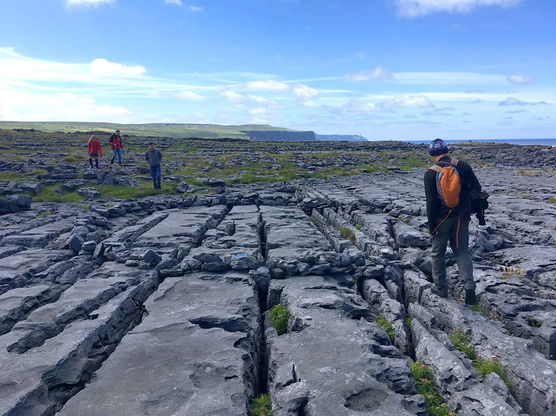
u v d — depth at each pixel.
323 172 36.25
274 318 7.20
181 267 9.23
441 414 4.63
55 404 4.71
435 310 7.54
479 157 54.44
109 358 5.44
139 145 54.47
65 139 59.06
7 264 9.55
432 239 7.49
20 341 5.82
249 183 28.72
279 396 4.62
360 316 7.08
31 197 19.12
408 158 51.66
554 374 4.91
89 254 10.73
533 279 8.91
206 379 4.99
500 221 14.26
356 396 4.56
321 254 9.38
